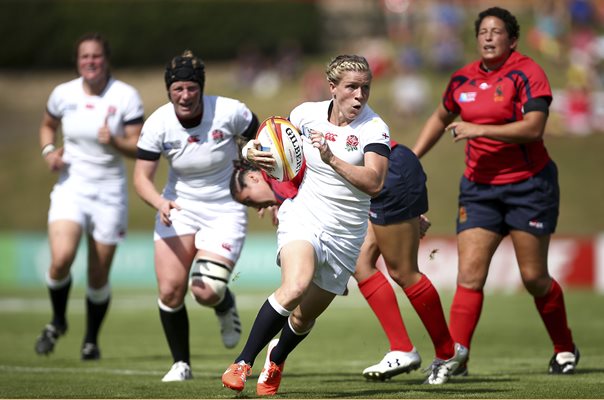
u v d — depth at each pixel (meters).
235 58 138.38
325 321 47.47
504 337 39.09
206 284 24.05
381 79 116.25
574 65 107.50
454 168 91.62
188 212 24.53
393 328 23.55
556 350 25.81
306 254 18.94
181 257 24.28
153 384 23.06
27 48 140.50
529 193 24.41
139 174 24.12
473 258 24.56
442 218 84.56
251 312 50.97
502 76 24.22
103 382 23.80
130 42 137.62
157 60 138.75
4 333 42.38
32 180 101.75
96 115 29.94
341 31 143.12
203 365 29.16
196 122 23.97
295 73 124.81
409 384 23.11
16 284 72.00
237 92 120.62
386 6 135.62
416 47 122.69
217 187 24.67
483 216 24.67
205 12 138.00
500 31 24.03
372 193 18.53
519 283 63.16
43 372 26.95
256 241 69.94
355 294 65.75
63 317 31.06
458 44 115.56
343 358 31.42
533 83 23.78
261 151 19.42
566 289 63.09
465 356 23.72
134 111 30.12
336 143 19.12
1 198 98.38
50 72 142.00
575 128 97.00
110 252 30.86
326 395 20.39
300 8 138.12
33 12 140.62
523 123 23.31
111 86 30.31
